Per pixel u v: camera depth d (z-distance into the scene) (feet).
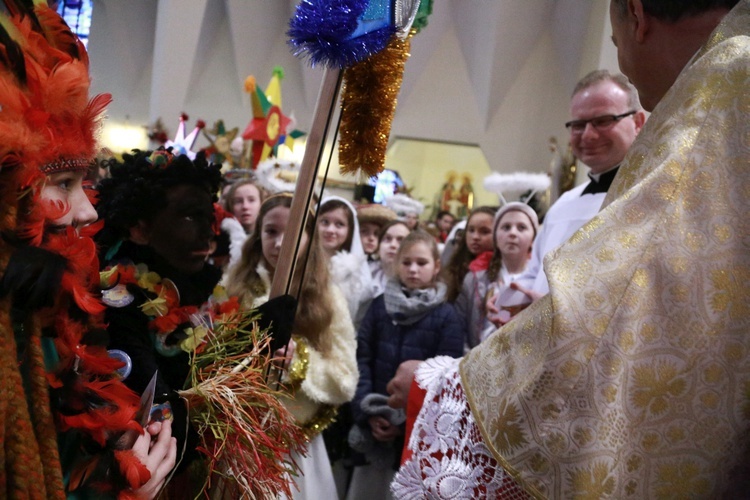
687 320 2.49
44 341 2.98
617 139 7.81
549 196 18.74
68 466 3.05
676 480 2.47
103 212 4.18
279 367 4.27
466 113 37.70
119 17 39.68
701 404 2.48
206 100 39.34
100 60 40.24
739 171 2.60
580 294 2.51
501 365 2.75
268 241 6.80
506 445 2.58
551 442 2.46
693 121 2.67
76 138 2.84
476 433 2.81
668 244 2.54
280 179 12.12
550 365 2.48
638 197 2.62
